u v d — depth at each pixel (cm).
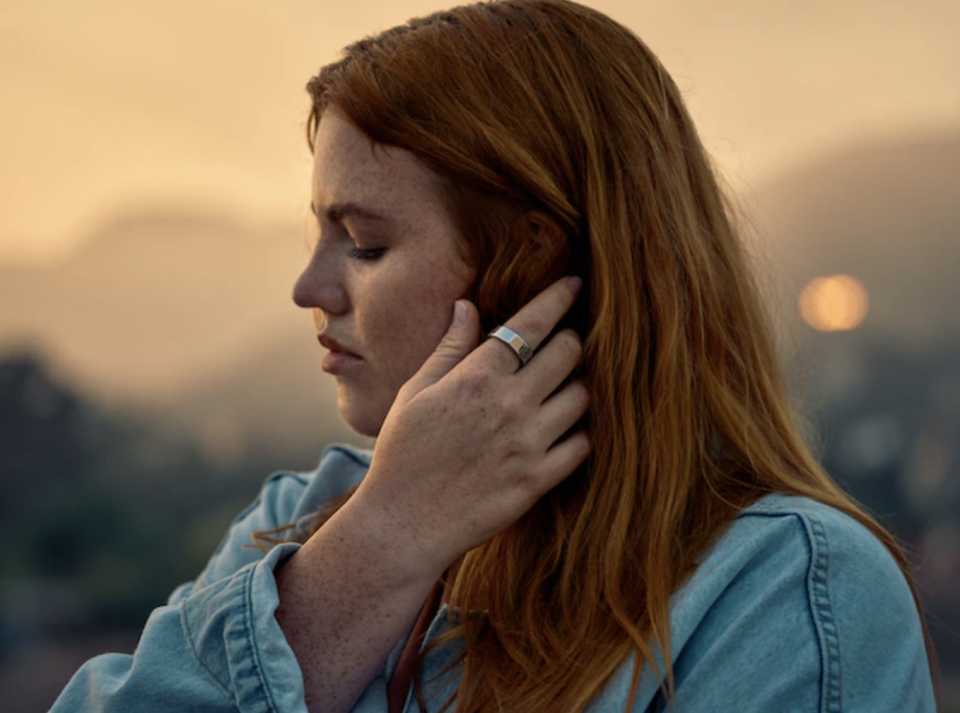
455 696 95
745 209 134
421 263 102
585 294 106
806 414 137
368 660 91
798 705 83
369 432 107
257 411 6544
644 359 103
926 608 104
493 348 96
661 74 114
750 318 116
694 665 88
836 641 84
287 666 88
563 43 106
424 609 107
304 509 128
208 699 90
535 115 102
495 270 101
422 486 93
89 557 3825
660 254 104
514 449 95
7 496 4659
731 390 107
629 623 90
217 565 131
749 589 89
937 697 103
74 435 5531
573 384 100
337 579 92
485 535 94
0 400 5478
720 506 98
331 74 105
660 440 100
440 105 99
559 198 101
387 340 103
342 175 102
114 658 100
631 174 105
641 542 97
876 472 5381
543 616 97
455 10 107
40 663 2527
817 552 88
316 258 107
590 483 102
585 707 88
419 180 101
